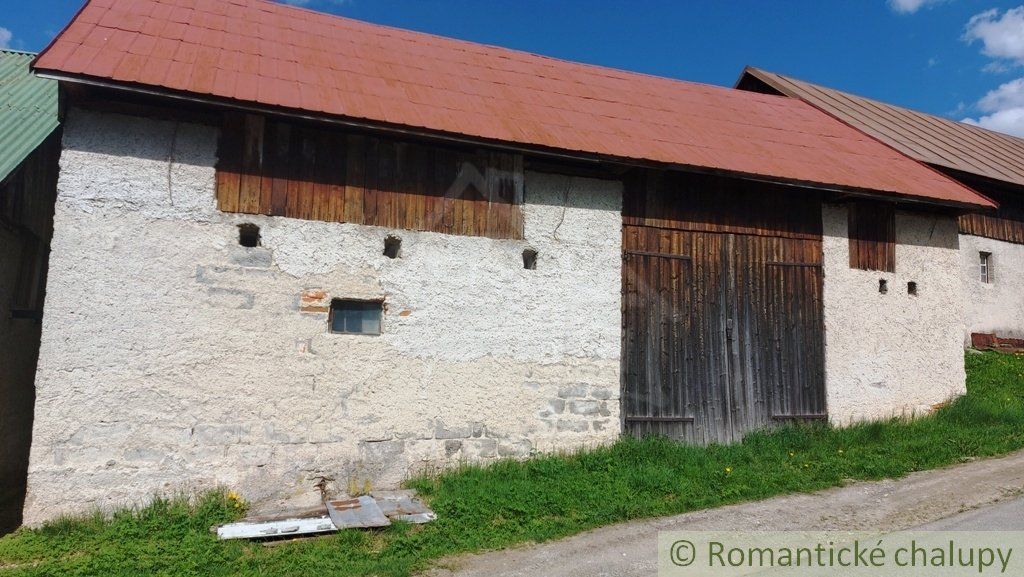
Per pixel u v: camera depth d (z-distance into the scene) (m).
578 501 5.94
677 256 7.91
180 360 5.81
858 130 11.37
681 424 7.70
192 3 7.93
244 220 6.11
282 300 6.16
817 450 7.56
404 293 6.61
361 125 6.23
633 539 5.19
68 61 5.48
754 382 8.12
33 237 7.39
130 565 4.67
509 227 7.11
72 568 4.59
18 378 7.38
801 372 8.40
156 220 5.86
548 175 7.36
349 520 5.45
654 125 8.58
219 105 5.83
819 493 6.28
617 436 7.37
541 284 7.18
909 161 10.34
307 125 6.39
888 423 8.55
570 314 7.27
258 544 5.11
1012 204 14.66
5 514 6.18
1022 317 14.35
